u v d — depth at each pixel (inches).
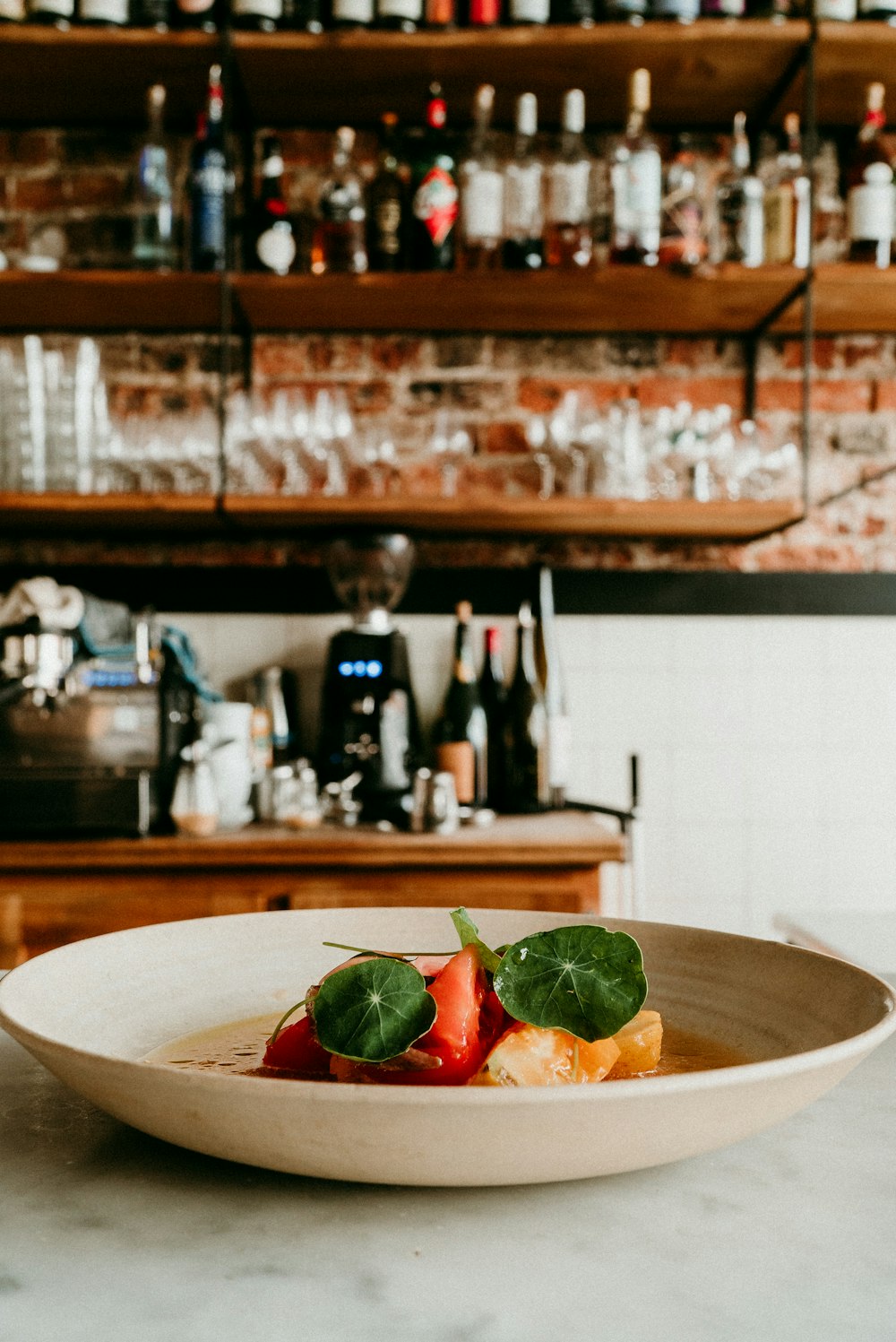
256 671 90.9
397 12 78.5
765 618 91.7
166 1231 17.0
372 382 92.7
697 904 90.9
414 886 69.4
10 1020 19.3
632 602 91.3
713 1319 14.4
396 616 90.8
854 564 92.4
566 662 91.3
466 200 82.6
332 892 69.4
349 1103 15.0
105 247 92.9
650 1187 18.8
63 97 88.2
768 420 92.6
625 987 19.9
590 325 90.6
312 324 90.7
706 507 78.5
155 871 69.6
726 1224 17.3
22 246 92.9
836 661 91.5
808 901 90.9
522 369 92.8
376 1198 18.3
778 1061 16.2
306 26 79.3
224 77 78.5
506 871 69.6
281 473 85.9
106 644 75.2
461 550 91.7
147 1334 14.0
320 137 92.3
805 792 91.3
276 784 78.4
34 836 70.4
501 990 20.0
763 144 91.3
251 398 92.1
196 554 92.4
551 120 90.5
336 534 89.1
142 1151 20.2
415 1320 14.4
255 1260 16.0
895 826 91.2
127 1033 24.3
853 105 88.0
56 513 81.0
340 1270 15.7
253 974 28.1
